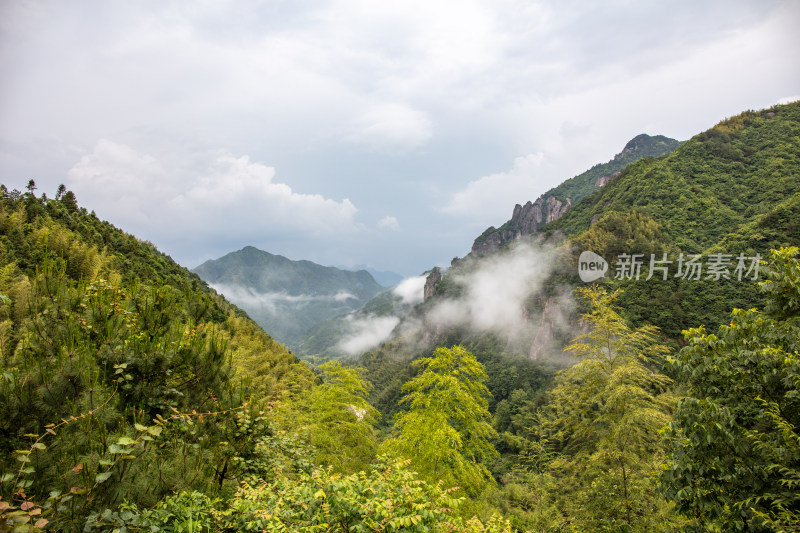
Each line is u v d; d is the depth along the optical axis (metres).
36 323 5.40
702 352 5.73
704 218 80.31
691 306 47.25
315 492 4.66
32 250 26.03
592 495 10.52
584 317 13.34
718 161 99.19
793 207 57.66
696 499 5.09
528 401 57.03
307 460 7.32
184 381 6.25
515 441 41.22
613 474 10.46
